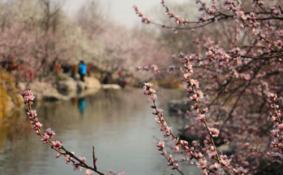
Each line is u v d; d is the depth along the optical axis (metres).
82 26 76.75
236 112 13.78
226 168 5.50
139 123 27.03
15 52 39.69
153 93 5.55
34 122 5.32
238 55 8.61
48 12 52.22
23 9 50.09
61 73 52.81
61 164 16.64
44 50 46.78
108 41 70.31
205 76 11.72
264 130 11.96
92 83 57.31
